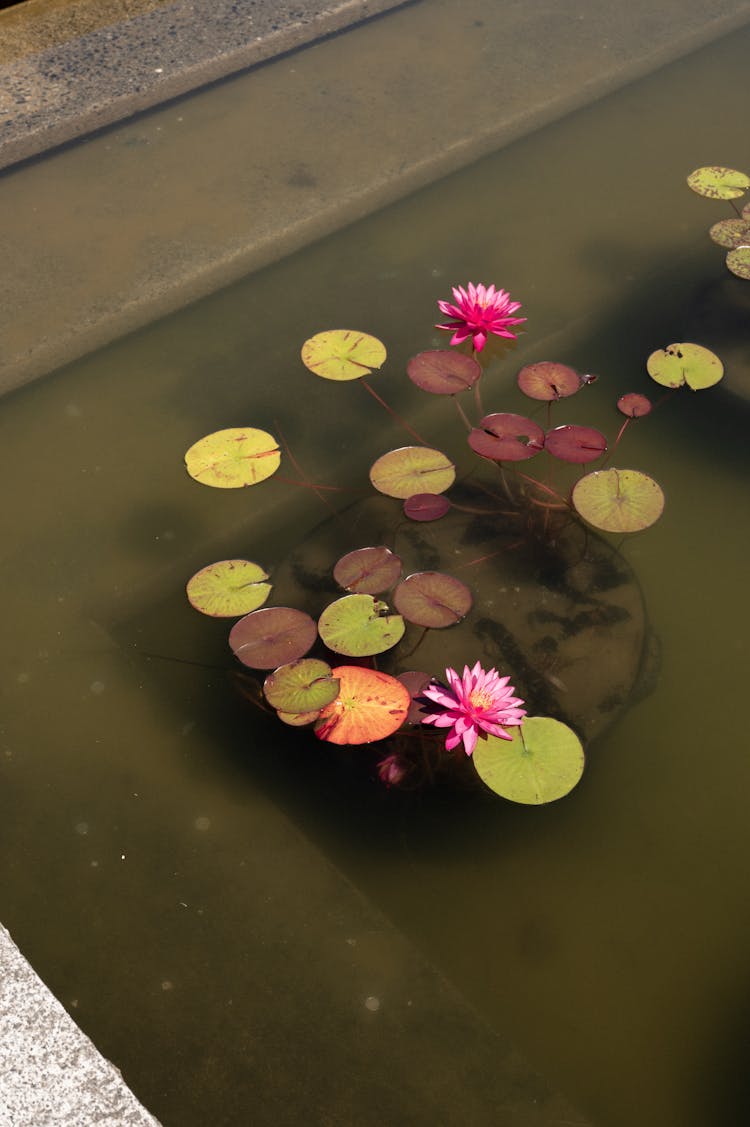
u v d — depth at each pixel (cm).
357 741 182
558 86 362
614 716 194
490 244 304
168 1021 164
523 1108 154
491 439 230
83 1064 145
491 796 187
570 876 178
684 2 409
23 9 392
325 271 296
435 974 168
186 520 235
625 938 171
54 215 311
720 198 315
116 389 265
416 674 195
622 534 225
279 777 191
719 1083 156
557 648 202
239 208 312
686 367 259
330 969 169
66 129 339
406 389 263
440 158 330
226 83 365
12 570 227
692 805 186
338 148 335
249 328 280
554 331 276
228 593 211
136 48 371
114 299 283
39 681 207
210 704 202
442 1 410
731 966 168
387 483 230
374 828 184
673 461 240
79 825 187
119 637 214
